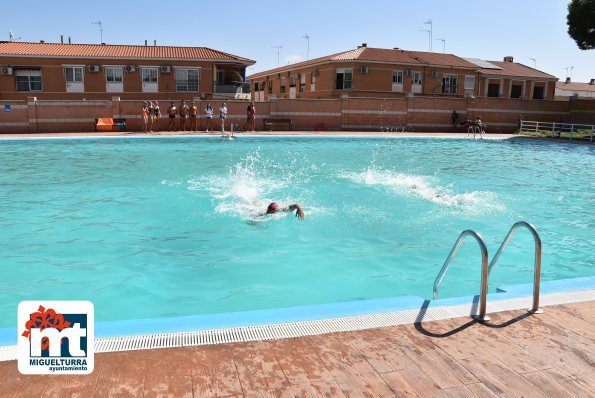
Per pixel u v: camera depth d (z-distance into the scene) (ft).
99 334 11.40
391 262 20.89
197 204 30.35
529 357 10.67
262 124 89.51
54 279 18.56
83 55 98.68
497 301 13.76
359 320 12.40
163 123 84.38
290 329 11.82
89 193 33.24
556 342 11.37
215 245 22.79
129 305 16.44
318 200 31.83
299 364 10.19
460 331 11.87
